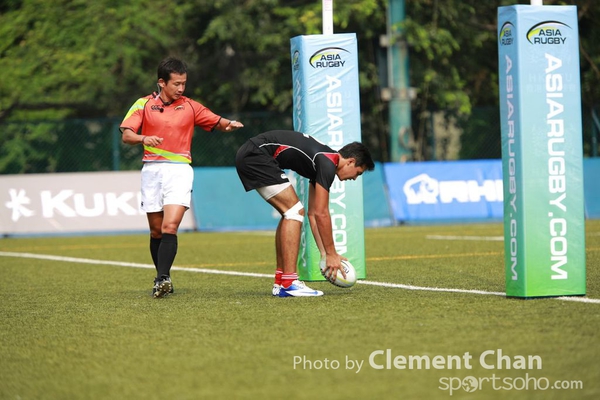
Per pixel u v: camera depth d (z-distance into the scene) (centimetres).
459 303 2498
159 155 2817
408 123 7631
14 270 4022
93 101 9475
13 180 6494
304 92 3159
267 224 6769
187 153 2847
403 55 7669
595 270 3350
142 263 4222
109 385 1653
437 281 3112
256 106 9525
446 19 8800
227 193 6756
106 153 8356
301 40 3155
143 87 9475
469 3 9031
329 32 3200
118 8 9538
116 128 7494
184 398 1539
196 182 6725
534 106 2478
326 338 2011
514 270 2562
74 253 4922
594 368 1680
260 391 1569
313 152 2636
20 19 9525
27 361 1895
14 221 6419
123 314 2498
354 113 3178
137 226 6544
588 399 1488
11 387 1675
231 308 2533
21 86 9356
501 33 2523
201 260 4291
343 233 3203
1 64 9419
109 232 6531
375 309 2420
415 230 6125
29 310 2666
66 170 8450
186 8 9181
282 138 2691
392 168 6888
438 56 9000
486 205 6944
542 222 2523
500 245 4653
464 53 9306
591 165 7219
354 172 2664
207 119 2858
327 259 2645
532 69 2467
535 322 2147
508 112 2519
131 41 9506
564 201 2528
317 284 3109
